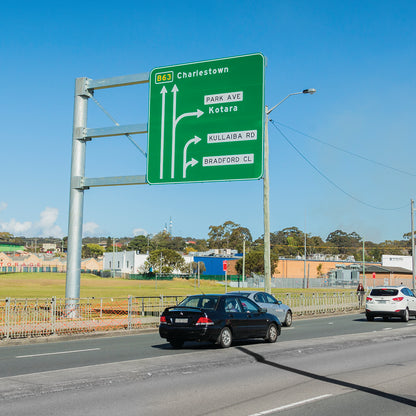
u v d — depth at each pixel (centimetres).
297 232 15838
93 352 1441
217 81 2011
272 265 9912
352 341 1733
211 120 2005
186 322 1500
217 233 16338
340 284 10075
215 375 1066
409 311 2772
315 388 941
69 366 1175
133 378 1016
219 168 1972
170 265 10619
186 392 895
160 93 2095
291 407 794
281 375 1073
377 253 16700
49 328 1859
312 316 3169
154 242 18825
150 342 1731
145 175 2095
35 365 1188
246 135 1947
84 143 2256
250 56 1975
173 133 2058
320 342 1700
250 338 1689
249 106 1956
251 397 861
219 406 796
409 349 1527
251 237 16038
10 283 7144
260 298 2286
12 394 862
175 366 1168
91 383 959
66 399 830
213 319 1507
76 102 2255
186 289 7012
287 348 1534
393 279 10319
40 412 748
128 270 11806
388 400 848
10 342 1652
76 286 2198
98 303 2200
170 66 2091
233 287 8862
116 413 746
